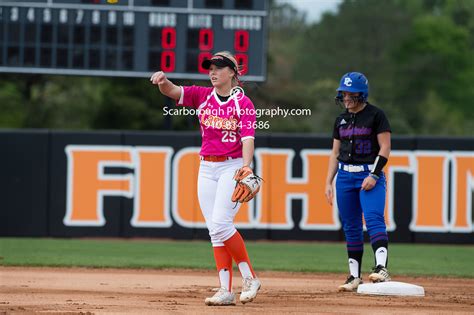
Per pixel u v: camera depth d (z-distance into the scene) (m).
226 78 17.22
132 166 40.56
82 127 82.31
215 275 25.97
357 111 20.30
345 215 20.78
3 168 40.47
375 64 105.88
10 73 40.75
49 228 40.56
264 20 40.91
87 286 21.97
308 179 40.62
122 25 40.75
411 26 109.44
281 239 40.53
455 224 40.16
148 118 76.69
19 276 24.67
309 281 24.58
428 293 20.77
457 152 40.09
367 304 17.89
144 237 40.53
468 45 114.31
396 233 40.12
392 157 40.16
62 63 40.66
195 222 40.66
